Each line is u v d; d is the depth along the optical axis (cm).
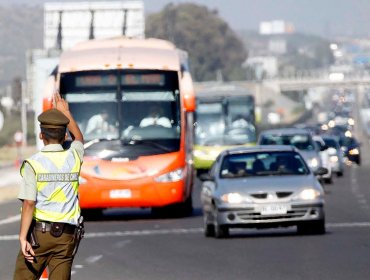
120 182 7388
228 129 15438
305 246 5422
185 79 7581
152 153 7456
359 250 5191
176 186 7444
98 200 7394
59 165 2898
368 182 12031
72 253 2922
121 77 7581
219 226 5912
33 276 2934
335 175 13775
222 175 6166
